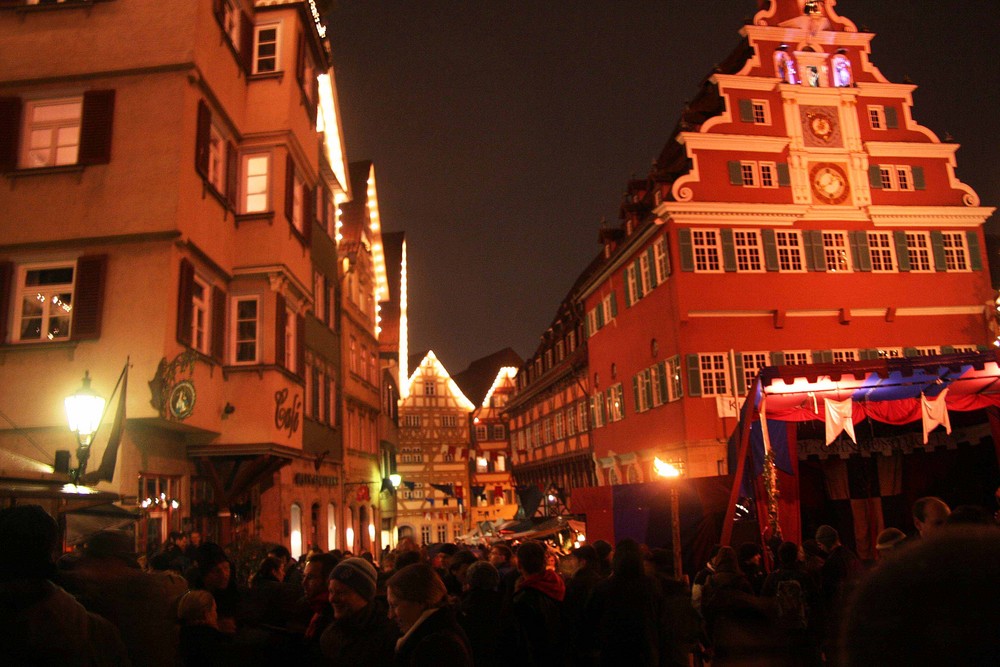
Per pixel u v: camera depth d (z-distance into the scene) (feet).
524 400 217.97
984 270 118.01
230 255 60.90
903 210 116.16
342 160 94.07
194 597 17.54
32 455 47.50
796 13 119.65
